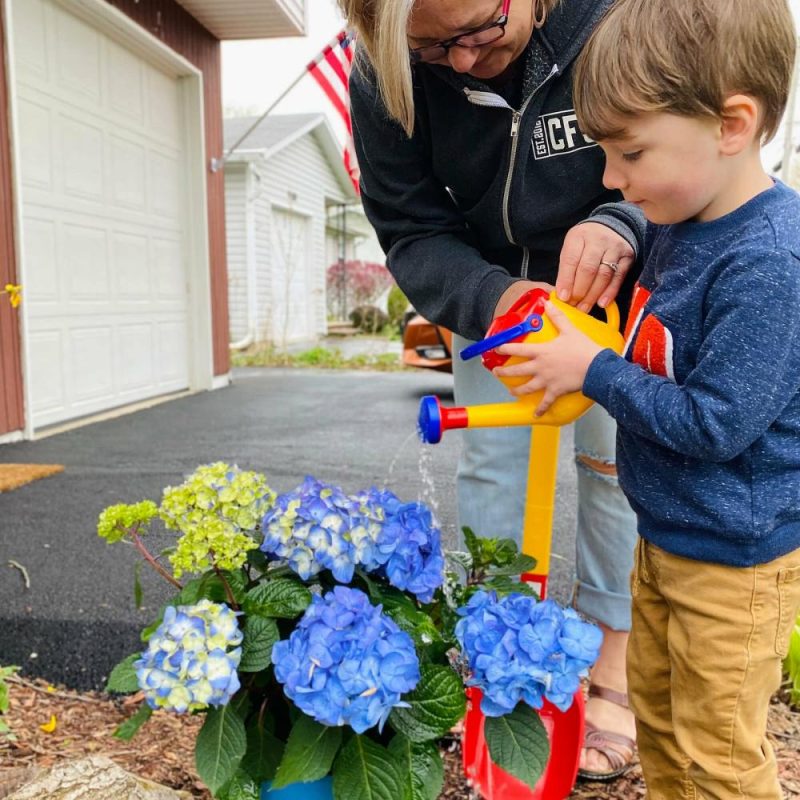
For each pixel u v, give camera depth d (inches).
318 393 265.9
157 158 242.1
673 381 42.3
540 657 39.2
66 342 196.2
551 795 52.2
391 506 47.5
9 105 163.2
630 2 40.9
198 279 266.1
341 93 202.5
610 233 48.1
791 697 71.6
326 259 726.5
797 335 38.7
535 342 44.6
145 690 38.8
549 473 54.1
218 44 271.1
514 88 55.7
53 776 47.1
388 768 40.0
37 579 89.3
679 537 44.0
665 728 49.3
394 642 38.9
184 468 147.5
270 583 43.9
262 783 44.9
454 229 63.7
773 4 38.8
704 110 38.7
